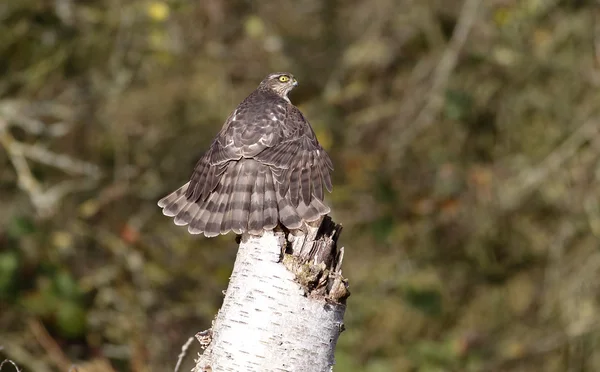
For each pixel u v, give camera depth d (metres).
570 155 14.50
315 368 5.82
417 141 15.20
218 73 15.00
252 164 6.97
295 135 7.25
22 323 12.95
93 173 13.26
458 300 15.09
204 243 14.48
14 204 13.80
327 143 14.16
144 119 14.95
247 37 15.04
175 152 14.98
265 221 6.04
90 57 14.81
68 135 14.83
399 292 14.58
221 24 14.83
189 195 6.95
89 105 14.74
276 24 15.62
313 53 15.84
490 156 15.24
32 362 12.62
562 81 14.95
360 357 14.29
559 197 14.88
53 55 14.12
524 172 14.62
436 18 15.36
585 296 14.80
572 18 14.69
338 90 14.93
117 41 14.41
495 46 14.64
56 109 14.03
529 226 15.21
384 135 15.17
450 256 15.07
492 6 14.23
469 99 13.82
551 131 15.02
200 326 13.99
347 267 14.76
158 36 13.77
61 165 13.09
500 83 15.12
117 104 14.86
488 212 14.70
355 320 14.15
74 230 13.80
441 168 14.41
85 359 12.98
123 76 14.30
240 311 5.85
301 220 6.07
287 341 5.78
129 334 13.38
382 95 15.49
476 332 14.04
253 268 5.89
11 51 14.26
